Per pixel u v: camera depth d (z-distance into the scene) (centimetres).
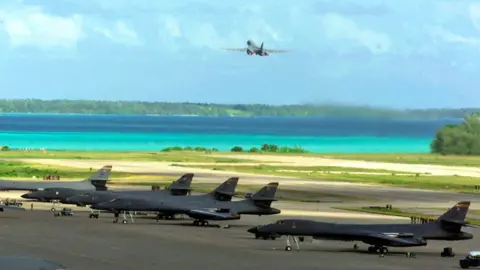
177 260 14025
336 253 15425
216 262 13950
